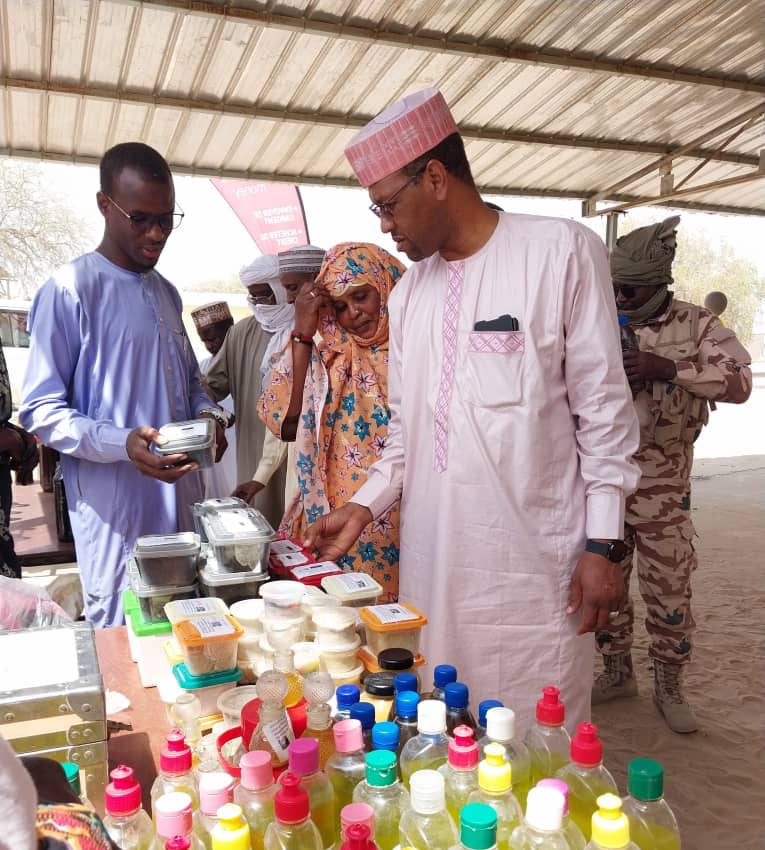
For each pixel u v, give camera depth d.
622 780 2.94
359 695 1.26
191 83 5.90
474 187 1.95
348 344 2.53
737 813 2.73
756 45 6.35
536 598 1.89
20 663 1.19
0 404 2.50
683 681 3.81
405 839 0.97
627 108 7.26
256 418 3.62
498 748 1.01
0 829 0.52
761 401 18.91
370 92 6.26
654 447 3.23
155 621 1.62
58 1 4.79
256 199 10.83
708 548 6.26
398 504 2.46
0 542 2.51
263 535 1.68
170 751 1.10
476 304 1.90
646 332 3.35
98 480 2.29
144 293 2.39
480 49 5.79
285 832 0.92
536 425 1.84
